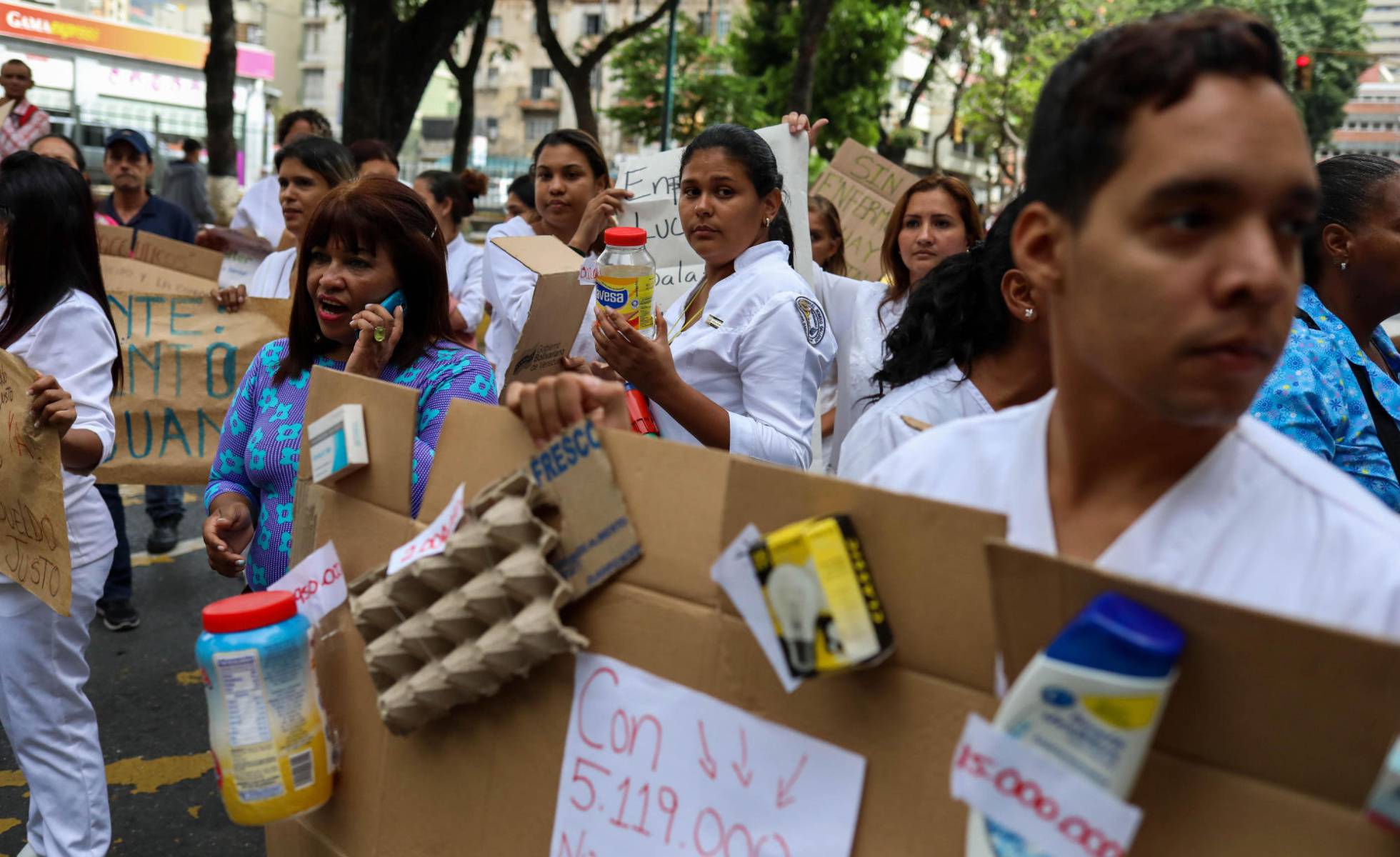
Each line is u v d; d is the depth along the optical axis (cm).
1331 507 92
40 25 3027
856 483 107
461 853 146
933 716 103
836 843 108
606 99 4541
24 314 258
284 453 230
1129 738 82
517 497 135
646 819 124
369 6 1154
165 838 319
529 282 418
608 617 130
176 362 408
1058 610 89
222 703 150
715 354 258
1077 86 92
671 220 338
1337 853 80
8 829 318
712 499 122
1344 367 217
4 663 249
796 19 2112
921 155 4356
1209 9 90
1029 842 86
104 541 265
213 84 1189
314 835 171
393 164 567
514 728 140
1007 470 111
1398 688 77
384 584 145
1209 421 88
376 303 229
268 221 531
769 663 115
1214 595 94
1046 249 100
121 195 636
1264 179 83
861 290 356
